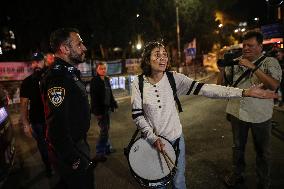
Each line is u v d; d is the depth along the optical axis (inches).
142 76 118.3
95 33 994.7
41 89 102.2
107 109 223.9
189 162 206.2
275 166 189.5
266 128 149.9
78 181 101.3
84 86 106.0
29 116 183.6
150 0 1153.4
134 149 113.3
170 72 119.2
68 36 103.8
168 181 112.4
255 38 142.9
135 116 115.3
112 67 917.8
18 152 262.8
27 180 194.5
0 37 1022.4
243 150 164.4
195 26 1446.9
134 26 1082.7
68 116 96.3
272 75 139.6
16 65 637.3
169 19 1270.9
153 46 113.8
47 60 187.9
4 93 190.4
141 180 111.8
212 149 231.5
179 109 121.1
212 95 116.2
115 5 987.9
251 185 166.6
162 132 114.6
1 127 159.8
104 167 208.2
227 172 185.9
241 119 153.1
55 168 105.0
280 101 369.4
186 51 1200.8
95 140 289.1
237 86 153.6
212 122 325.7
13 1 888.9
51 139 96.8
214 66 1459.2
